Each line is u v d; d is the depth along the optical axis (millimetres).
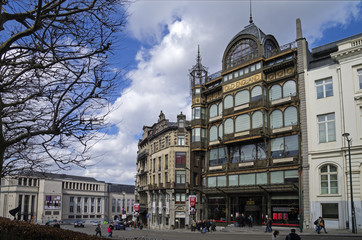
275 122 39781
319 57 38438
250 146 42375
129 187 148250
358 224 30359
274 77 40844
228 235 32969
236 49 45844
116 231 52656
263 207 38812
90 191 124875
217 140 46750
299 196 32656
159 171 62281
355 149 31656
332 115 34375
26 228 10820
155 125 68438
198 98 53438
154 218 63094
